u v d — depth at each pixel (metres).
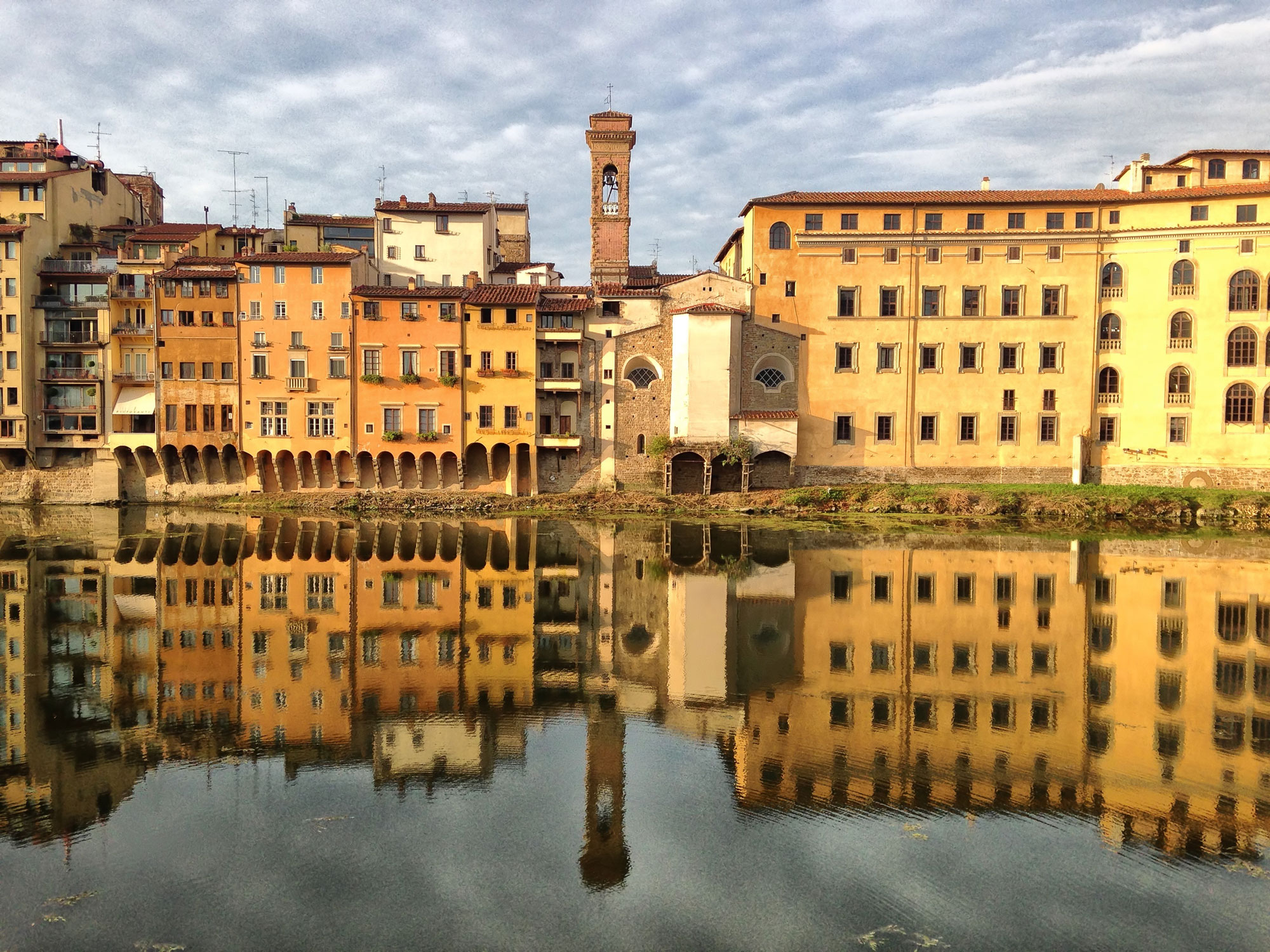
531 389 77.56
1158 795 21.81
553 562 51.88
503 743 25.45
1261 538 61.12
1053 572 48.75
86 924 16.52
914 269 77.94
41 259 79.94
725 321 76.00
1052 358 77.56
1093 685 30.25
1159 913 16.77
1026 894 17.45
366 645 35.22
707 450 76.06
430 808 21.28
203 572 48.72
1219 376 74.50
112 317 79.12
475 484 79.56
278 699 29.09
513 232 102.69
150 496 80.00
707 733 26.11
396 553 54.78
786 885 17.86
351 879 18.11
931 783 22.58
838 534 61.97
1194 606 41.03
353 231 95.19
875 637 36.16
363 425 77.31
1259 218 73.12
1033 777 22.89
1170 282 75.25
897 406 78.50
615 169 85.94
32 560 52.09
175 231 87.44
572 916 16.81
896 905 17.06
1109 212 76.62
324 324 76.88
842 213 78.44
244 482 79.50
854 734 26.02
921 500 72.31
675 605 41.47
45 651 34.16
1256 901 17.20
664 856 18.98
